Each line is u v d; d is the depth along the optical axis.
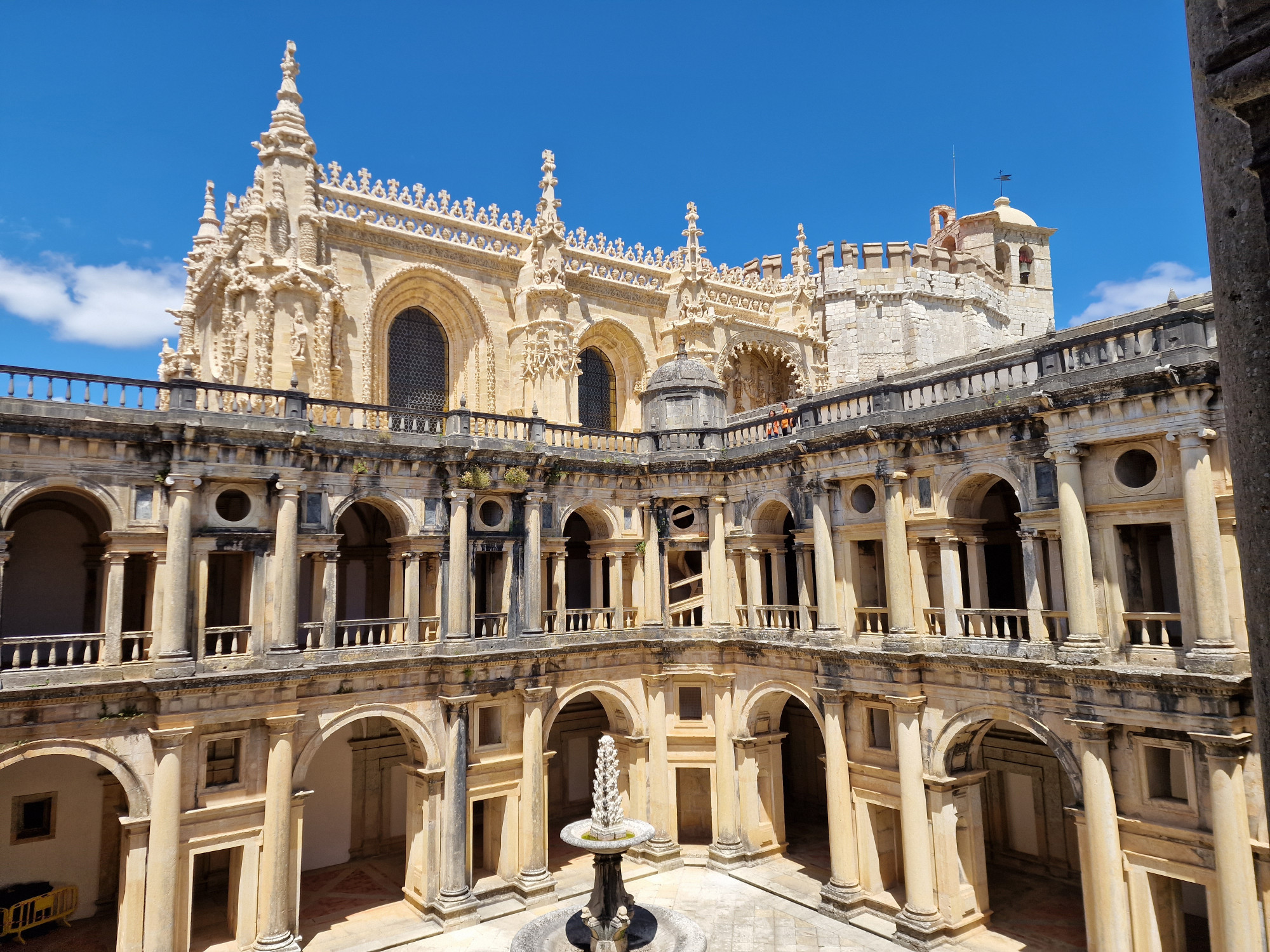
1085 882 26.78
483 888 34.88
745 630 39.00
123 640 33.16
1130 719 25.56
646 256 49.75
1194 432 24.41
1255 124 5.29
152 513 29.66
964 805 31.55
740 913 33.56
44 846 33.31
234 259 38.97
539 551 37.34
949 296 57.75
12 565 33.38
